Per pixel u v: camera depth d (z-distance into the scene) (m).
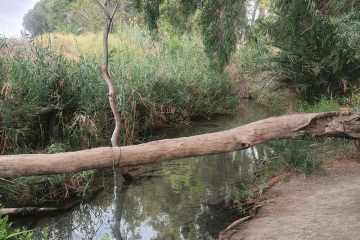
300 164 5.04
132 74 9.02
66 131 6.25
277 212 3.86
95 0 5.15
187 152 4.23
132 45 13.00
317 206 3.79
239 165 6.01
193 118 10.66
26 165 3.75
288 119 4.64
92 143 6.66
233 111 11.57
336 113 4.77
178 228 3.83
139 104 8.82
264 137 4.51
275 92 10.39
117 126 4.95
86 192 4.98
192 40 14.29
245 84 13.57
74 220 4.19
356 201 3.73
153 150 4.11
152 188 5.09
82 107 6.74
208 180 5.32
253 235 3.36
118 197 4.80
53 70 6.63
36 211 4.33
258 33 9.28
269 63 9.71
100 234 3.80
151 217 4.15
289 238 3.14
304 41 8.45
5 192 4.87
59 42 11.47
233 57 13.39
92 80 7.39
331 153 5.46
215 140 4.32
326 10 8.15
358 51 6.92
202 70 11.62
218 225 3.85
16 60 6.61
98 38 13.13
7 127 5.40
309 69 8.49
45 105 6.30
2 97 5.58
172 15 7.60
